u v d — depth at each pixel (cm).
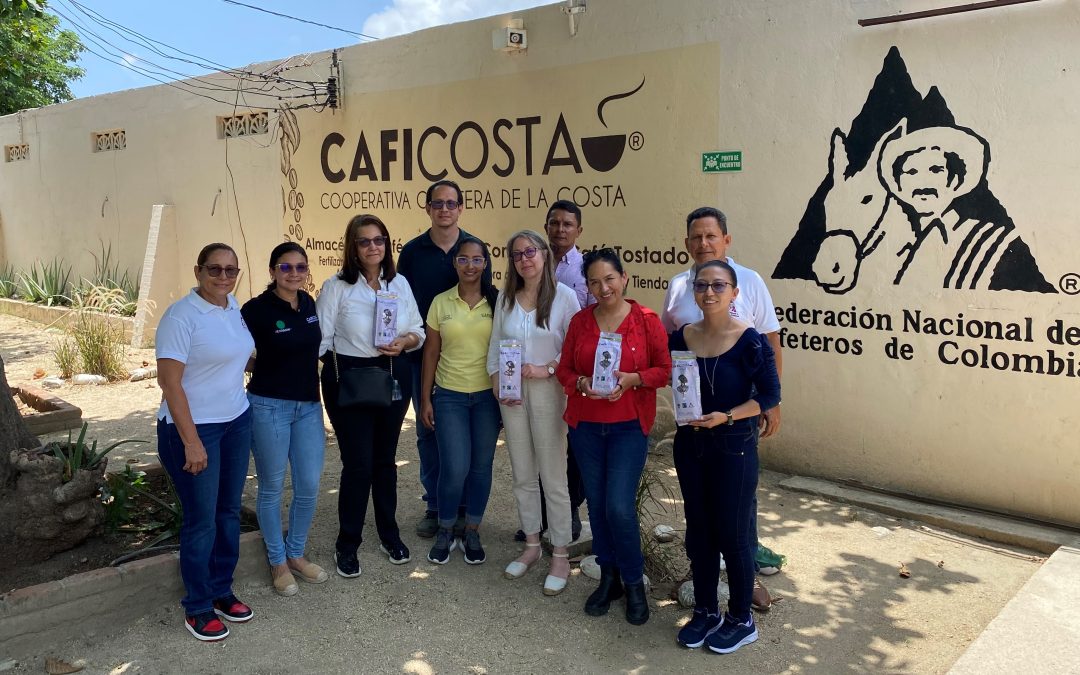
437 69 827
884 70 551
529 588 455
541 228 759
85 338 1020
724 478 365
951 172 533
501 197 788
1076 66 484
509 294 442
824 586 454
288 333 420
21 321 1410
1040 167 502
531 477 462
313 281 1005
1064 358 504
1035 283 509
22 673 375
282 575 448
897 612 425
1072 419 505
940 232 541
